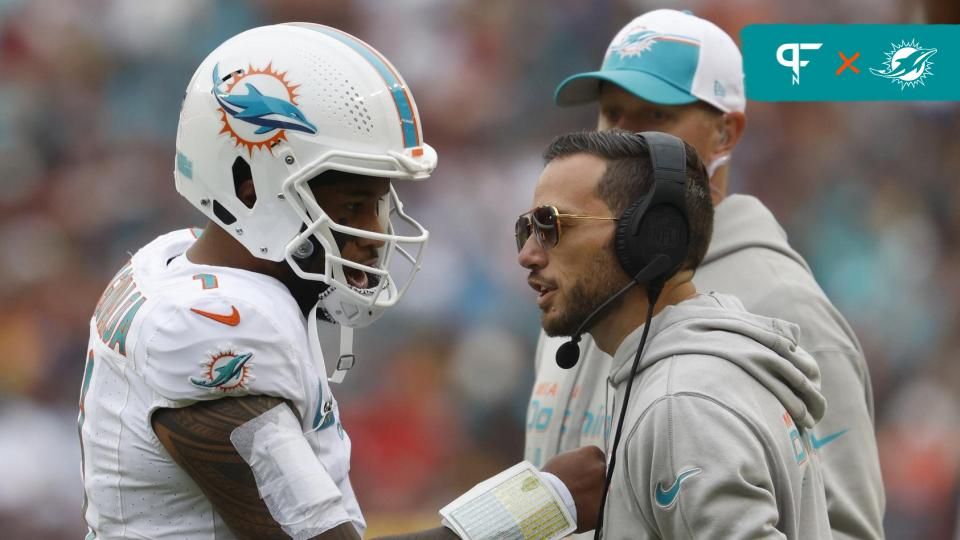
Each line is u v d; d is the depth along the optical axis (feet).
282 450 24.12
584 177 27.27
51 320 97.30
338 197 26.37
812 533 26.81
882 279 112.57
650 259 26.78
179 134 26.96
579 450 28.02
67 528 85.87
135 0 113.91
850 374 33.68
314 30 27.14
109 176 106.63
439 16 118.21
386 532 85.51
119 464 25.32
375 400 90.43
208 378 24.09
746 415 25.13
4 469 84.99
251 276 25.71
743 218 36.47
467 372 94.17
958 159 116.67
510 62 117.19
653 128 38.22
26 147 106.63
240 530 24.59
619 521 26.73
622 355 27.48
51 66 111.24
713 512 24.27
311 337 26.43
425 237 26.78
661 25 38.52
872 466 33.32
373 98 26.37
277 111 25.75
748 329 26.68
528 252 28.07
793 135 114.93
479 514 26.35
